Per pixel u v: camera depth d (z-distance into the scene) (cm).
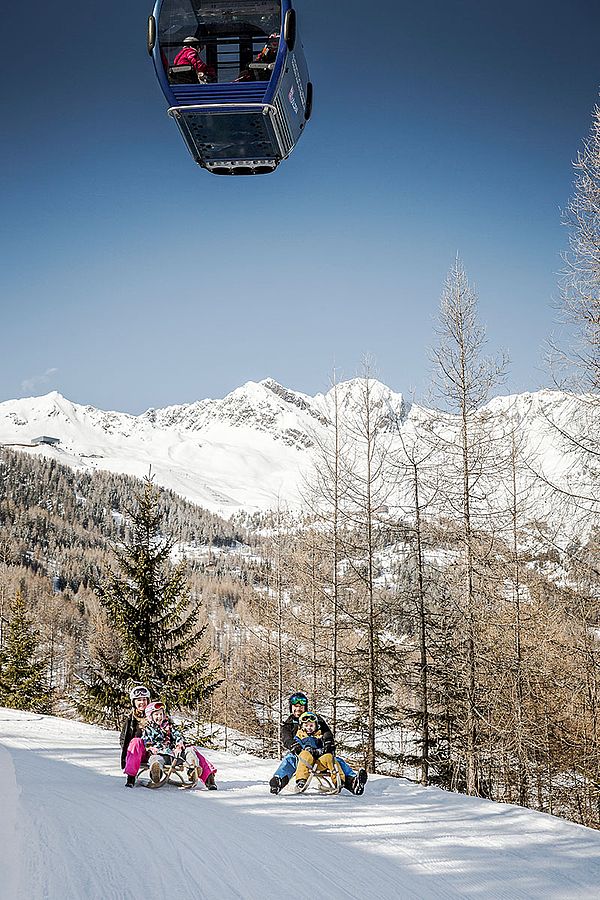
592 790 2455
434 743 2533
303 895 500
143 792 879
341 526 2498
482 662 2202
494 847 690
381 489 2441
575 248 1507
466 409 2117
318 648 2734
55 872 494
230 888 499
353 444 2505
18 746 1314
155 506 2717
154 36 895
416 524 2372
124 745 945
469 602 2103
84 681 2600
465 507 2089
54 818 654
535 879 600
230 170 1016
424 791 978
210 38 898
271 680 3441
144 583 2623
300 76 965
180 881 505
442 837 712
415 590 2456
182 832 651
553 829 773
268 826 705
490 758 2547
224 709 4378
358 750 2531
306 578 2766
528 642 2292
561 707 2545
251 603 3384
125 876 504
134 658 2575
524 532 2061
